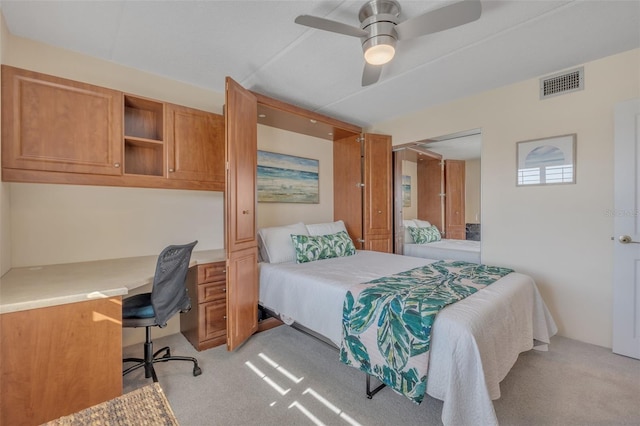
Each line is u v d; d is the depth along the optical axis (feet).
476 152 10.44
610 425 4.84
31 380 4.22
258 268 9.00
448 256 11.28
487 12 5.74
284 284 7.94
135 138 7.04
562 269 8.27
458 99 10.38
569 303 8.16
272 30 6.35
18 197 6.48
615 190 7.27
